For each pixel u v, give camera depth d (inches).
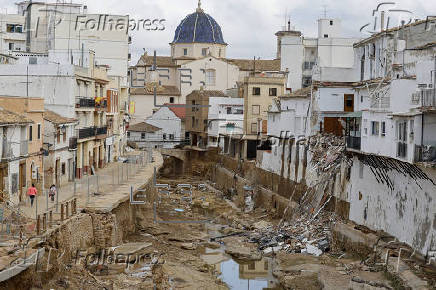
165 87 5585.6
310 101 2726.4
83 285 1557.6
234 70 5556.1
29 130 2204.7
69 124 2699.3
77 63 3157.0
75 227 1754.4
